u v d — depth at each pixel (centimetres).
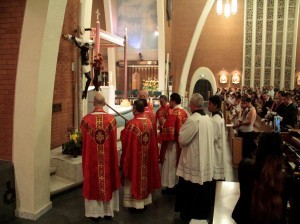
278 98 801
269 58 2188
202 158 404
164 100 610
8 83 441
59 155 592
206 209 422
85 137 423
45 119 451
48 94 453
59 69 664
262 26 2161
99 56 720
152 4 1836
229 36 2211
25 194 438
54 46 446
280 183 204
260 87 2205
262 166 211
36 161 435
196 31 2097
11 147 446
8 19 430
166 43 1838
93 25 1689
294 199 240
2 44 437
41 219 436
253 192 210
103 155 423
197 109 417
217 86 2256
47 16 411
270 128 690
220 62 2241
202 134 405
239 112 887
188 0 2122
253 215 208
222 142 462
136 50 1891
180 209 435
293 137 454
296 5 2102
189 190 420
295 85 2166
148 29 1862
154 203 498
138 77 1902
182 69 2186
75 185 551
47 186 466
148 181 459
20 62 425
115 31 1856
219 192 348
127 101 1228
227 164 747
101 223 425
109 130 428
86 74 680
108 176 427
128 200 461
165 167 530
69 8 686
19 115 432
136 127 445
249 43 2198
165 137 511
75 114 725
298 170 320
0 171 411
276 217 201
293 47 2139
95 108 438
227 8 1853
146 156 453
